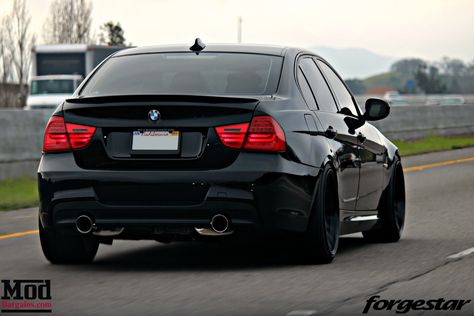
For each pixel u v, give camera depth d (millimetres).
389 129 60906
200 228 15219
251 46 17312
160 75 16406
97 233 15516
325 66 18562
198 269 16016
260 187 15055
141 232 15383
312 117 16469
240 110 15203
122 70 16734
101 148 15398
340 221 17109
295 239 16047
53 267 16500
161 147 15219
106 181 15266
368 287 14125
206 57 16812
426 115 66375
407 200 27828
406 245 19000
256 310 12438
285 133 15406
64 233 15711
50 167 15617
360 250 18328
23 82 103812
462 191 30359
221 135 15117
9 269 16312
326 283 14492
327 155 16391
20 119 36000
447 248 18406
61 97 80750
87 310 12570
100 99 15516
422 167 40750
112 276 15367
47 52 81938
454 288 14023
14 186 34406
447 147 56125
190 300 13172
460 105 72250
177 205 15102
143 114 15281
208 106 15180
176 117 15203
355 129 18375
